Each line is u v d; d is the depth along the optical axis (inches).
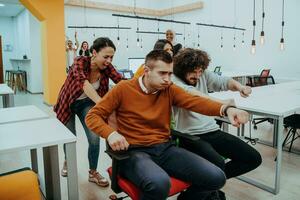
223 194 84.0
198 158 64.2
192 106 68.4
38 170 109.3
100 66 94.7
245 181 105.8
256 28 309.1
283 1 283.4
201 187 62.2
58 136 65.1
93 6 364.5
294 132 142.3
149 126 68.2
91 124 63.8
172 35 148.9
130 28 401.1
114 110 68.5
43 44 268.5
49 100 265.4
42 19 258.7
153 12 415.8
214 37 353.4
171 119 75.9
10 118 82.6
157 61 63.4
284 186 103.3
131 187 60.8
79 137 163.0
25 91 378.6
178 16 395.2
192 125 80.7
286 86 170.7
